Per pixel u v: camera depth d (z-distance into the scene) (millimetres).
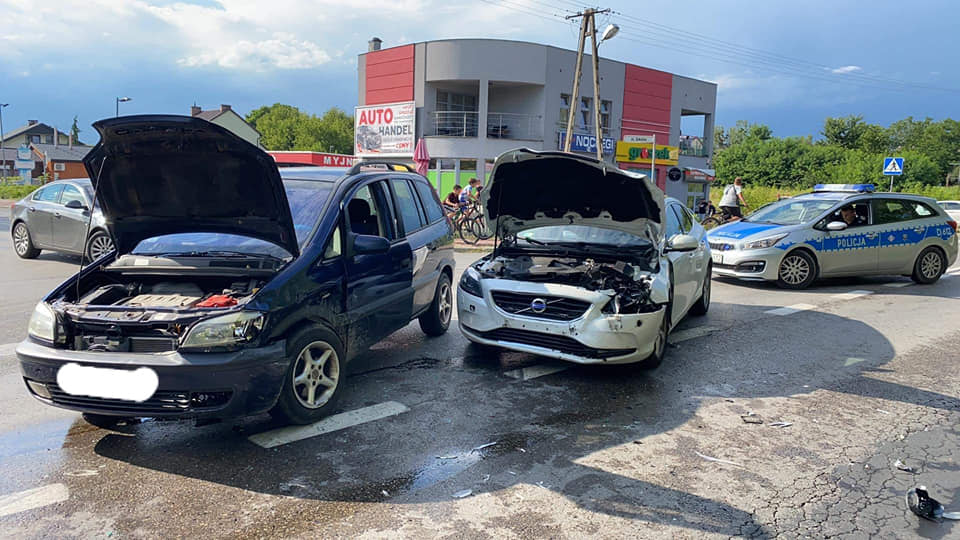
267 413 4281
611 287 5176
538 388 5012
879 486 3490
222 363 3424
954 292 10133
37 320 3715
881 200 10789
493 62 27531
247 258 4051
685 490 3387
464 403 4633
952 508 3260
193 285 4145
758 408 4680
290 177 4984
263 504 3137
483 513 3100
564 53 29125
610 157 31938
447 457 3715
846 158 64188
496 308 5316
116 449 3736
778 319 7809
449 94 29953
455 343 6316
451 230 6836
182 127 3537
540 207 6125
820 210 10469
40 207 11438
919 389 5176
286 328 3803
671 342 6586
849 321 7754
